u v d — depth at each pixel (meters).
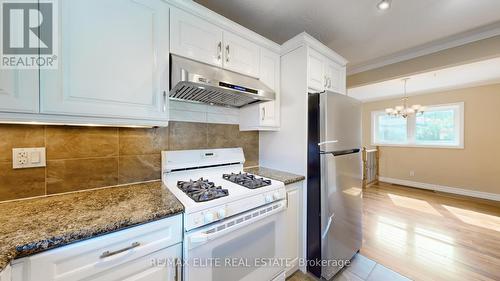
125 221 0.81
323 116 1.58
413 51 2.37
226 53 1.45
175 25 1.21
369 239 2.28
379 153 5.21
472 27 1.86
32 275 0.65
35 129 1.05
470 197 3.86
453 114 4.32
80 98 0.93
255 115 1.75
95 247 0.75
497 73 3.25
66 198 1.07
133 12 1.07
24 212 0.87
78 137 1.17
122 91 1.03
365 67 2.86
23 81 0.81
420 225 2.62
